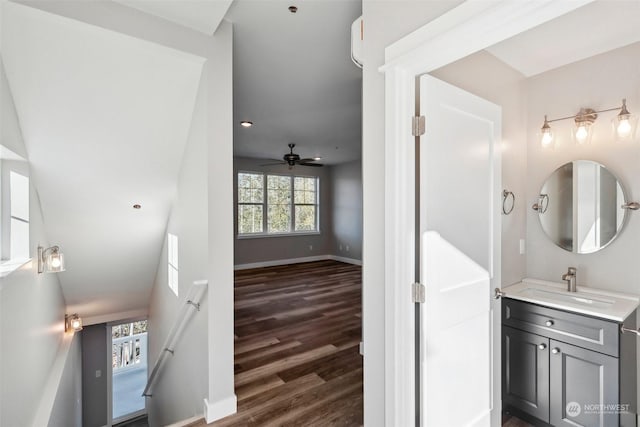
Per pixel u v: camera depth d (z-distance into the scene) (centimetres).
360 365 277
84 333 506
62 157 219
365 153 157
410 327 140
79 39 169
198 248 219
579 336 180
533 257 249
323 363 281
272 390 237
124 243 329
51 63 173
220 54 202
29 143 202
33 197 225
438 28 118
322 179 859
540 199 244
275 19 203
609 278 211
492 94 214
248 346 317
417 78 143
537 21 100
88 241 306
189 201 239
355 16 200
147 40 175
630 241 203
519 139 245
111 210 284
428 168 137
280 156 721
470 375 163
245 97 345
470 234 161
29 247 211
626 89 204
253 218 754
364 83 156
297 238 817
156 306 394
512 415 212
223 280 207
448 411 150
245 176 742
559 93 235
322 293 523
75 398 409
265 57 255
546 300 196
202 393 214
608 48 208
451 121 150
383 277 149
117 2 167
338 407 216
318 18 202
